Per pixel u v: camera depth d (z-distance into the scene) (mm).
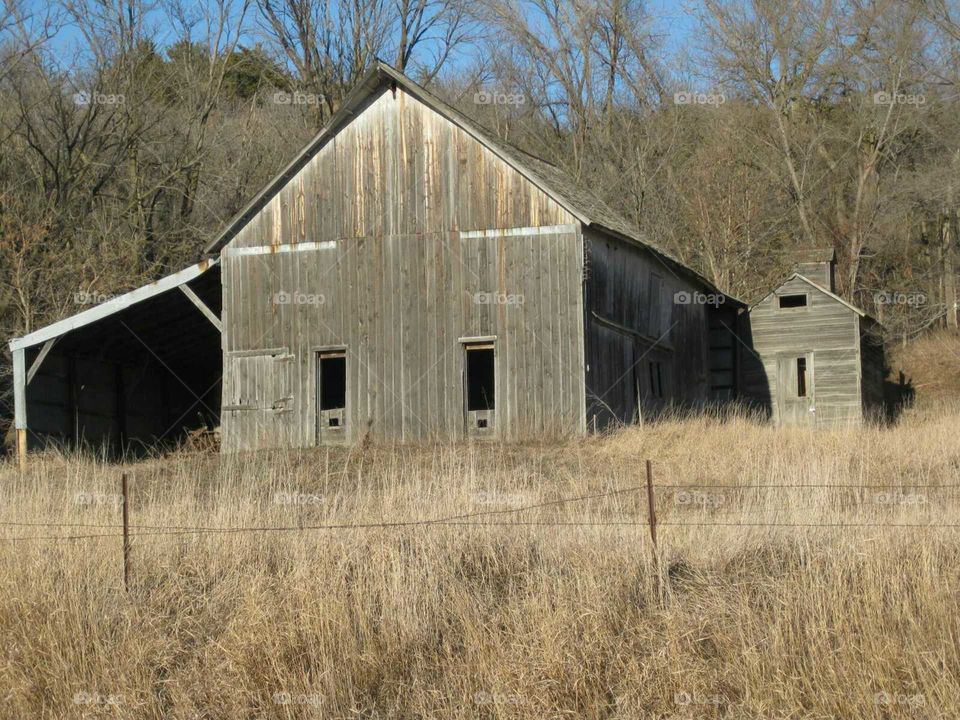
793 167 43781
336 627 10359
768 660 9453
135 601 11336
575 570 10820
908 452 18688
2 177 33500
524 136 46406
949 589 9961
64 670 10367
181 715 9891
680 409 29062
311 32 41969
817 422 33469
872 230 42719
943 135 38031
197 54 40969
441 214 23469
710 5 44156
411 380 23328
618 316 25078
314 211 24156
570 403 22484
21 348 23953
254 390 24188
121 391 28656
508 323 22953
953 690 8914
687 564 11219
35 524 13312
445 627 10508
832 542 11203
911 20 39000
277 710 9836
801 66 43969
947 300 41438
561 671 9531
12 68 34469
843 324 33562
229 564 11844
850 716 8945
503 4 44656
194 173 38438
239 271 24484
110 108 36625
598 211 26297
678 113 45594
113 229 35844
